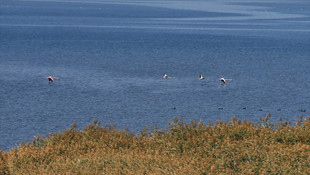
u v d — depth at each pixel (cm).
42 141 7975
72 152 7231
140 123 16188
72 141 7769
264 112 18138
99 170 6412
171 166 6262
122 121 16462
